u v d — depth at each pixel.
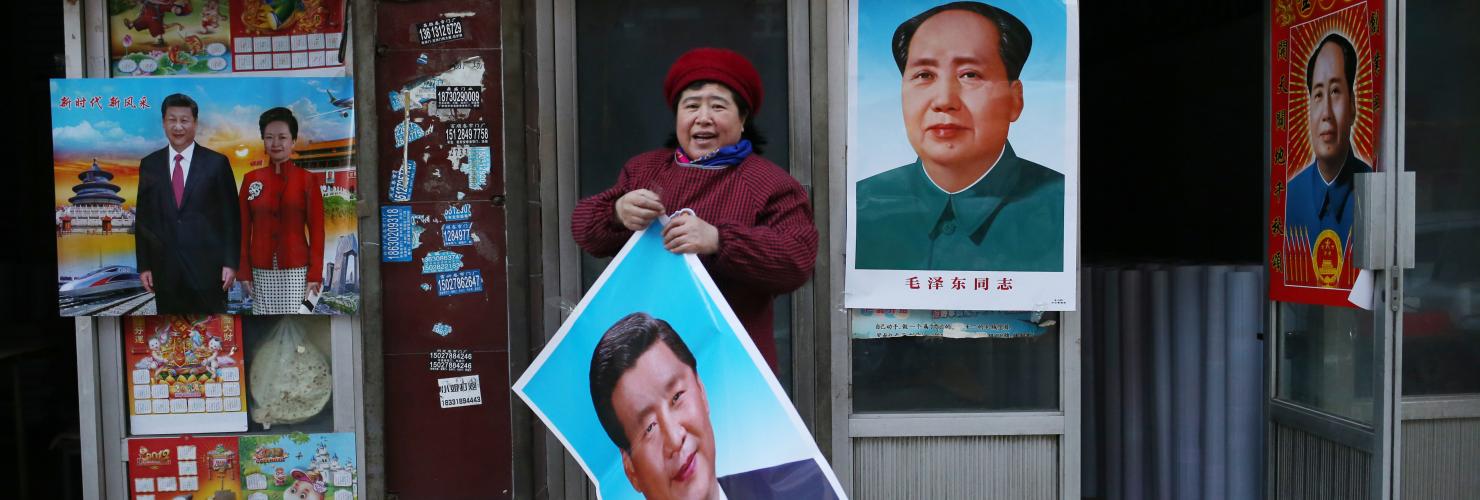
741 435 1.74
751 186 1.91
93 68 2.49
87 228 2.50
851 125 2.58
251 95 2.47
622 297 1.84
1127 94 5.43
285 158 2.48
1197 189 4.68
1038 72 2.56
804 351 2.62
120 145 2.48
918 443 2.67
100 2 2.48
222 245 2.51
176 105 2.48
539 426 2.53
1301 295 2.81
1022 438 2.68
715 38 2.70
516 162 2.43
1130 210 5.44
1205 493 3.15
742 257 1.76
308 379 2.57
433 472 2.49
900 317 2.66
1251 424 3.11
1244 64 4.20
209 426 2.59
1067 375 2.65
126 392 2.58
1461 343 2.84
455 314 2.46
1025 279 2.59
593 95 2.71
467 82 2.43
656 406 1.81
